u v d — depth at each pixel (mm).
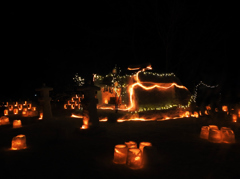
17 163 5117
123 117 11945
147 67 15062
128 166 4797
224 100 20781
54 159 5379
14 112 15406
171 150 6070
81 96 19156
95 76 16312
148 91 13625
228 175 4340
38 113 15594
